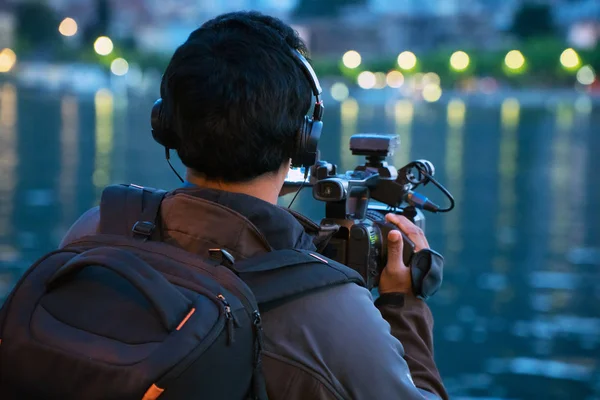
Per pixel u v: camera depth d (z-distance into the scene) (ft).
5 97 184.34
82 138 88.33
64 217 42.24
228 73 3.87
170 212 4.05
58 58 357.61
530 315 26.04
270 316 3.77
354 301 3.83
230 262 3.78
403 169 5.63
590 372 20.11
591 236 40.60
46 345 3.51
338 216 4.97
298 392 3.67
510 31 440.04
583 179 63.98
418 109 185.47
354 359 3.68
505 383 19.30
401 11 438.81
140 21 431.43
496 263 34.24
